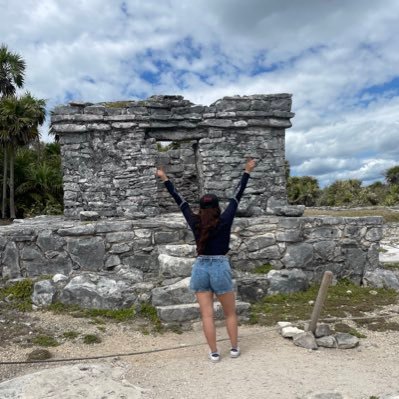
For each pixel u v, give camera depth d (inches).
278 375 154.3
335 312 243.4
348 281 307.7
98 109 344.5
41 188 892.0
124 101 367.6
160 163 435.5
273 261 295.0
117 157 348.8
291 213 329.7
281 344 189.6
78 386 142.9
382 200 1327.5
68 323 217.9
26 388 139.5
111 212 346.3
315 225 304.2
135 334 209.3
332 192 1453.0
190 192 439.8
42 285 245.3
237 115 357.4
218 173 357.4
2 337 197.9
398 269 351.6
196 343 194.9
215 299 233.5
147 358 177.3
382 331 212.7
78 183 345.1
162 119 351.6
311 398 137.0
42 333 204.7
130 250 277.9
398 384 150.9
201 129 362.9
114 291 240.1
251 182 358.9
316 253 302.2
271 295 268.1
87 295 238.5
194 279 166.2
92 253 274.5
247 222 294.7
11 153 823.7
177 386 147.8
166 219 313.1
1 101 813.2
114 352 185.6
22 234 272.2
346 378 153.9
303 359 170.6
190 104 359.9
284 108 365.4
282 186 366.0
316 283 298.4
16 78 934.4
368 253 314.5
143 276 268.2
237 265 291.1
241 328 217.6
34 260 272.4
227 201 355.6
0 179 886.4
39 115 810.2
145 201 350.3
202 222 164.1
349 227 310.5
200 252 166.1
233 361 168.2
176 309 219.9
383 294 284.8
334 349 185.3
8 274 269.7
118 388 143.7
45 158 984.9
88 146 346.3
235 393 141.3
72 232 273.1
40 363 170.7
